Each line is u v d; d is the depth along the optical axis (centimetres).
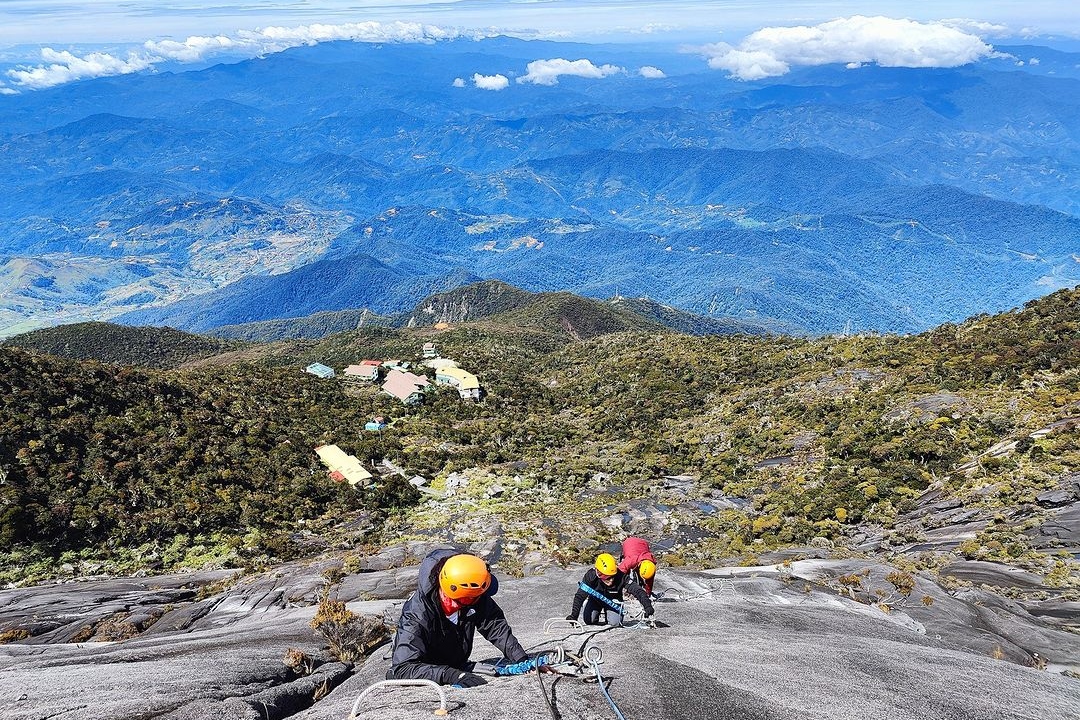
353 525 5481
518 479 6794
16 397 5684
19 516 4381
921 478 4794
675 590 1781
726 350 11581
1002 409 5538
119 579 3597
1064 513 3195
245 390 8869
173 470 5672
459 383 10706
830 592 1778
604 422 9150
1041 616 1858
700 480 6228
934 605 1627
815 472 5628
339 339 18825
